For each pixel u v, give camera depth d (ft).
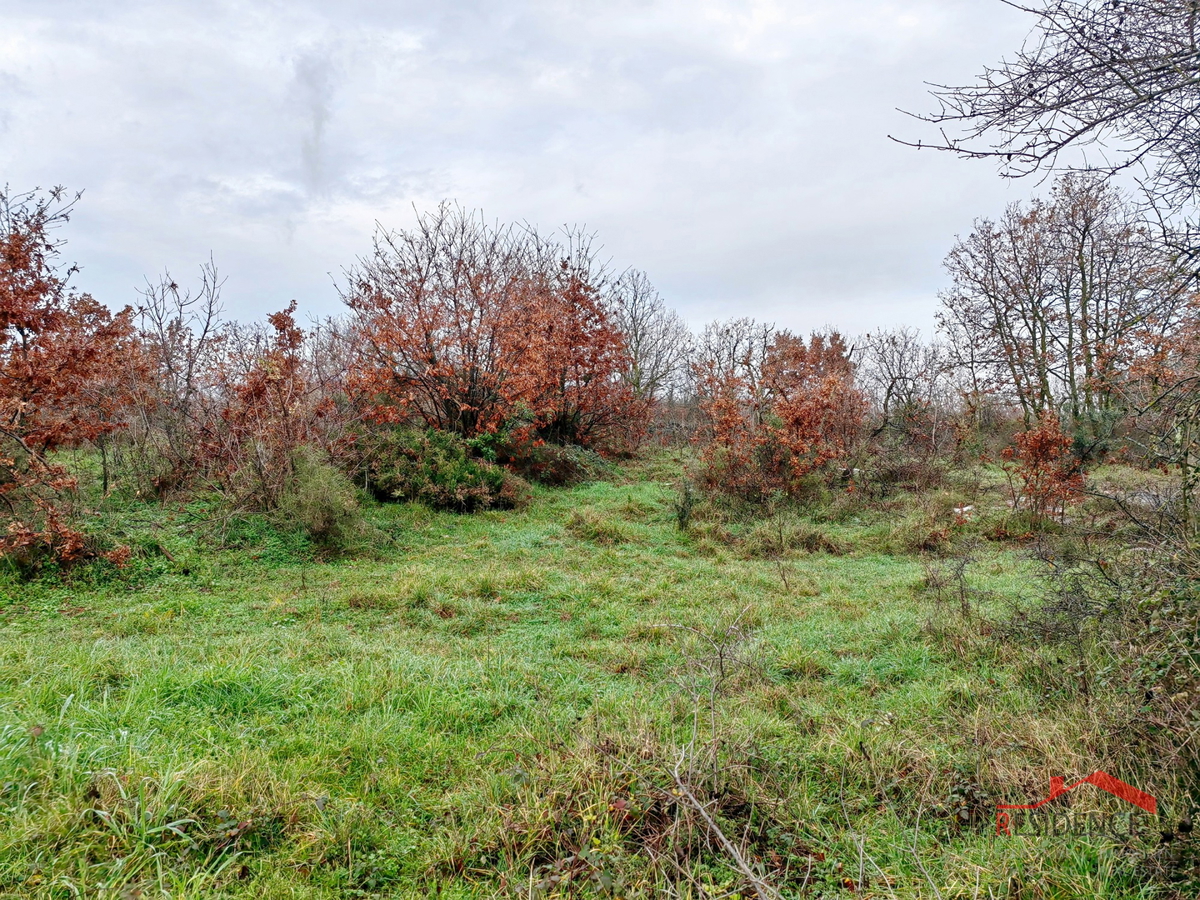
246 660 16.94
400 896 9.59
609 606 25.29
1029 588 24.98
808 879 10.01
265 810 10.62
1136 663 12.31
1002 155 10.50
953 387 77.41
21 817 9.35
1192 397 14.05
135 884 8.72
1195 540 14.52
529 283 61.26
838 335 102.27
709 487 48.32
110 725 12.60
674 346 111.65
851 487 47.57
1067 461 40.11
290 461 33.81
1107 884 9.36
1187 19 9.11
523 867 10.13
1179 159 10.55
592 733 13.82
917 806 11.93
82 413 34.17
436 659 18.67
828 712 15.87
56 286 29.07
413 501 41.37
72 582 24.64
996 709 15.17
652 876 9.87
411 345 48.21
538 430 60.13
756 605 25.27
